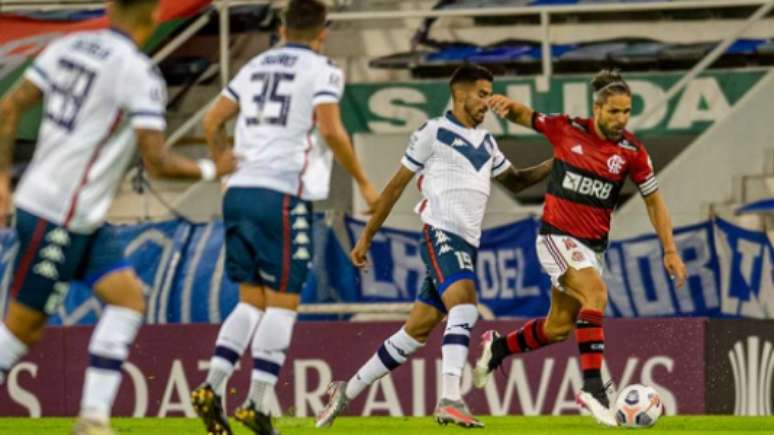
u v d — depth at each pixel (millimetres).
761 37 53500
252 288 22000
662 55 52750
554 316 29516
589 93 49688
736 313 43438
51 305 17828
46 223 17188
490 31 55188
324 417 29344
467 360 37312
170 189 49156
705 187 47281
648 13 54531
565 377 37219
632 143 28016
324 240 42875
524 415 36906
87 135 17156
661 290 43688
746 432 28016
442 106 50719
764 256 43562
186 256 42469
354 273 43156
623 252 43938
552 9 49969
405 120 50844
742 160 47312
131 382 37969
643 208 45062
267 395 21516
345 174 48312
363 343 37500
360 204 46969
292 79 21734
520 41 54906
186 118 53156
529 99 50000
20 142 51875
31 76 17469
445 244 27516
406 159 27859
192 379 37812
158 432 28438
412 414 37312
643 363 37156
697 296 43562
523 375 37281
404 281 43625
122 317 17688
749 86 49969
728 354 37031
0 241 41312
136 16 17688
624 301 43688
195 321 41875
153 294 42094
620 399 28797
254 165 21609
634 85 50344
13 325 18156
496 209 46406
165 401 37844
